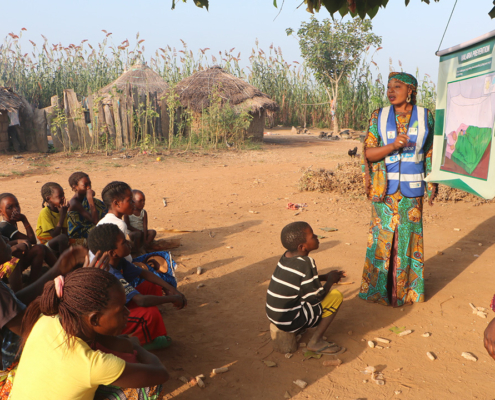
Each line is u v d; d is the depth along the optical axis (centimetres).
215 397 281
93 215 511
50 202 509
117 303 193
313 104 3069
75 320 190
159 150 1602
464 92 263
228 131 1822
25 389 195
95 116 1554
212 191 956
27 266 413
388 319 385
